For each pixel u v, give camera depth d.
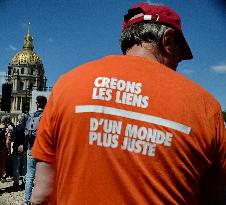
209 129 1.57
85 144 1.57
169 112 1.56
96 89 1.62
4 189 11.42
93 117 1.58
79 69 1.72
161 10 1.79
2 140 9.41
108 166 1.53
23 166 12.00
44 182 1.66
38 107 8.47
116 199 1.50
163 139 1.53
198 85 1.67
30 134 8.34
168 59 1.81
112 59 1.70
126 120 1.56
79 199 1.53
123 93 1.60
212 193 1.66
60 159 1.61
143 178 1.51
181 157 1.53
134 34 1.79
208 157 1.58
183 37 1.83
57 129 1.64
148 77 1.62
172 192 1.52
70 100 1.63
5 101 20.88
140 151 1.53
